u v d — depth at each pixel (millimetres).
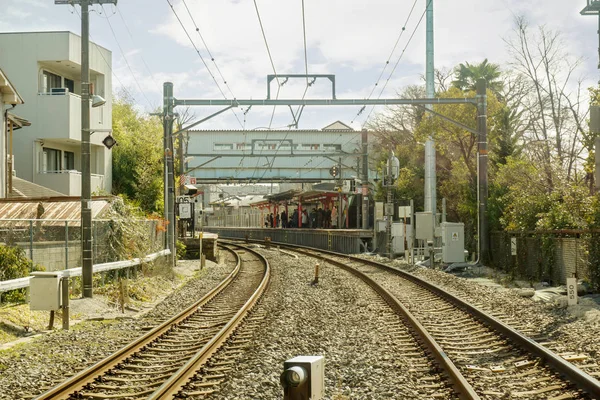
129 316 15711
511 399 7422
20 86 30156
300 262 34500
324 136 65375
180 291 21781
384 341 11508
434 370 8984
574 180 24266
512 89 48781
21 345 11602
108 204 21969
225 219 94312
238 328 13094
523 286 20797
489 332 12039
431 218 28281
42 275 13289
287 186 88188
